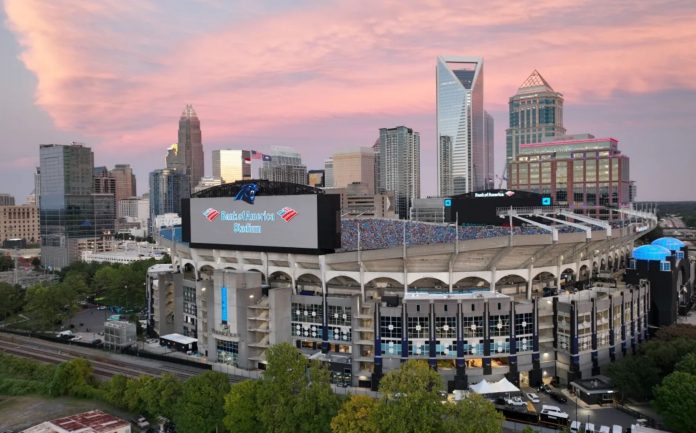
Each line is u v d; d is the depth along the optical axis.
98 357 182.88
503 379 136.12
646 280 180.50
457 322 144.25
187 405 112.19
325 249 166.25
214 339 170.38
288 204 172.75
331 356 154.75
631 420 124.62
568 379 147.75
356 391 145.50
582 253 189.25
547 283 182.62
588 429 115.50
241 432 107.38
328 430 102.75
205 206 195.00
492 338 146.50
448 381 143.75
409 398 96.12
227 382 119.75
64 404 136.75
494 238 155.25
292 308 164.75
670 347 137.00
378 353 147.38
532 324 149.50
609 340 154.88
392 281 169.88
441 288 167.62
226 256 192.50
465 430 91.62
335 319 157.25
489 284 168.62
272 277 187.75
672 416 109.06
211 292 171.62
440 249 155.50
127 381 131.75
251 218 182.25
